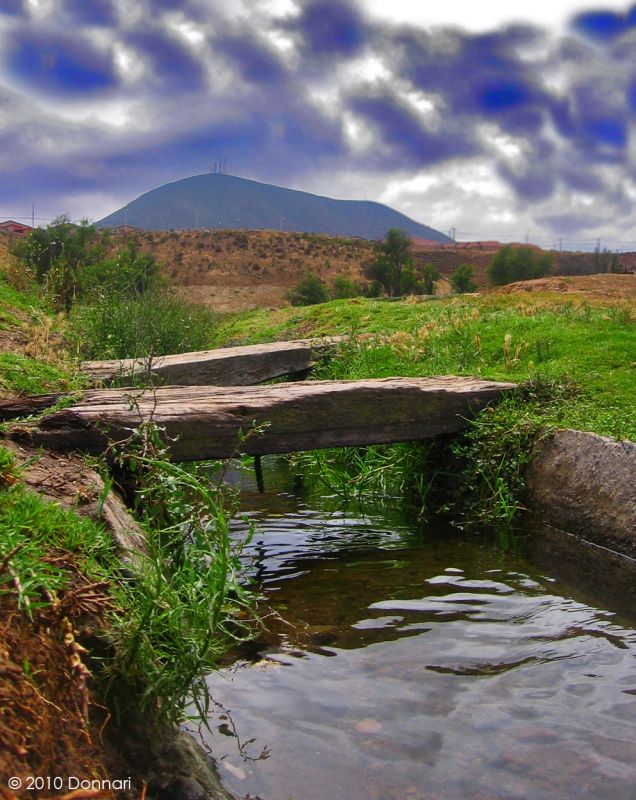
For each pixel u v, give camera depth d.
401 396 7.12
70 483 4.30
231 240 92.88
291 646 4.15
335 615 4.61
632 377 8.22
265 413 6.34
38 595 2.39
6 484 3.32
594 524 6.12
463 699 3.52
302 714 3.38
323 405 6.68
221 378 10.50
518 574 5.35
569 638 4.21
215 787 2.72
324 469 8.70
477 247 110.69
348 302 17.72
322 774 2.93
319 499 7.87
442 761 3.02
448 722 3.32
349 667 3.88
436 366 9.88
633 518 5.77
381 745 3.14
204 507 4.18
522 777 2.92
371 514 7.23
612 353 9.07
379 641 4.21
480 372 9.22
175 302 15.48
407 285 55.84
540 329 10.62
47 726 2.20
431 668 3.86
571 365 8.73
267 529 6.68
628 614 4.54
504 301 16.88
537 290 23.47
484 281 79.94
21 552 2.54
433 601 4.83
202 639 3.00
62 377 7.73
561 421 7.18
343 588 5.10
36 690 2.20
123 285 15.74
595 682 3.68
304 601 4.86
